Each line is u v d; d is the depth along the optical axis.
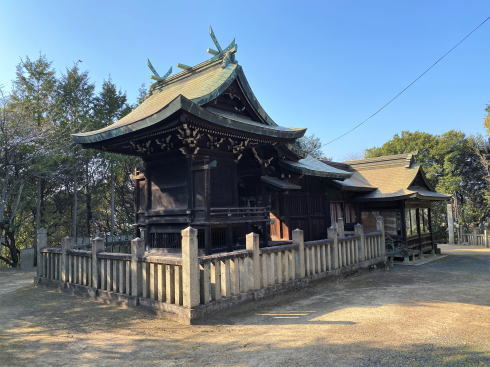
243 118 9.72
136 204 10.10
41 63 17.67
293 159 11.91
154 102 10.59
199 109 6.87
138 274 6.45
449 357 4.03
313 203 13.44
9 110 14.45
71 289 7.91
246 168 11.13
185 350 4.41
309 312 6.18
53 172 15.48
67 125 16.83
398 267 12.60
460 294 7.72
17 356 4.30
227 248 8.80
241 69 9.23
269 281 7.10
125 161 19.31
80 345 4.65
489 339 4.67
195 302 5.52
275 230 12.52
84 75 19.17
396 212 15.70
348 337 4.77
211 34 9.79
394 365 3.81
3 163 13.80
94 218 21.48
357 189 14.84
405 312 6.12
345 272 9.79
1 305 6.98
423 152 32.94
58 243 19.38
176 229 8.70
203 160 8.16
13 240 16.92
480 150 28.41
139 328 5.30
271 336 4.87
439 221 28.84
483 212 28.58
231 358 4.13
